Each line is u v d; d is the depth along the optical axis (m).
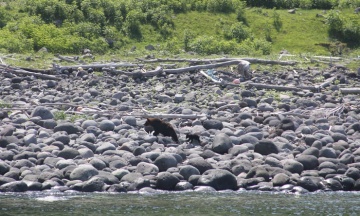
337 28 143.88
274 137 69.31
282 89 96.31
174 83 97.31
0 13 129.88
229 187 52.66
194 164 54.78
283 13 150.88
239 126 73.62
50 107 80.19
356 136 70.94
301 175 55.50
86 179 52.28
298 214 45.41
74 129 67.06
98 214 44.41
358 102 90.69
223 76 101.19
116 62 106.75
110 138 63.84
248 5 156.12
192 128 70.56
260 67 109.25
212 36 131.00
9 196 48.97
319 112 83.69
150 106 84.25
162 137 65.19
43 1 134.25
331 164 56.78
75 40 120.50
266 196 50.66
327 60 117.69
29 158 56.00
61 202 47.41
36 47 117.81
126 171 53.50
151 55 112.75
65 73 100.00
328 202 49.09
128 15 135.00
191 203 47.81
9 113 76.62
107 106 81.56
